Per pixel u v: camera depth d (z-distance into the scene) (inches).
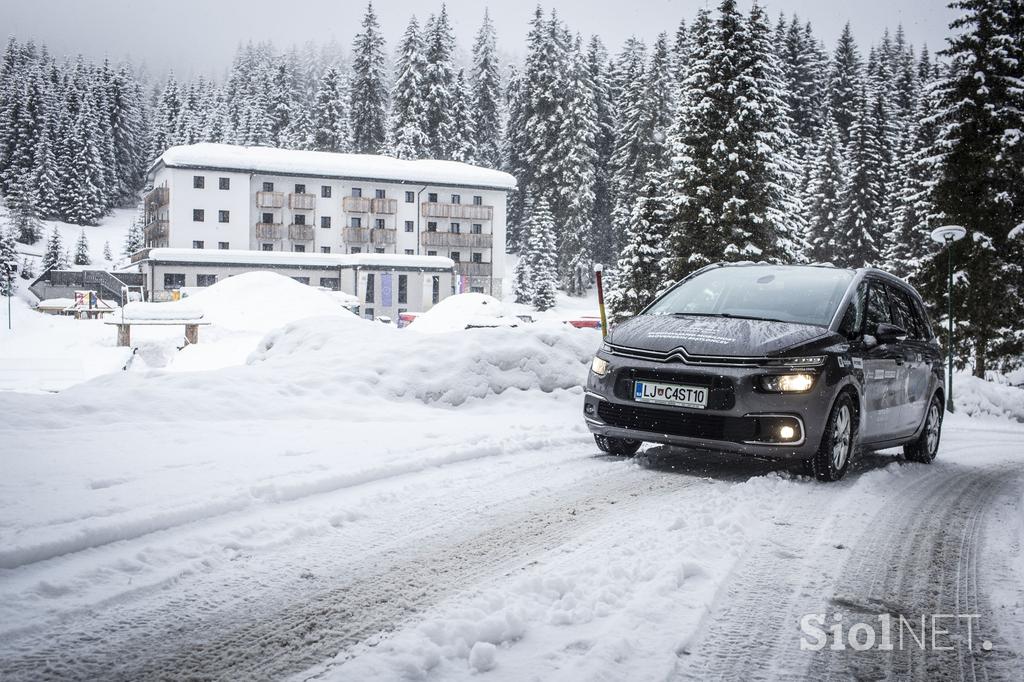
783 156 1294.3
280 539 139.6
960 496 212.5
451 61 3129.9
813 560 140.3
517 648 95.8
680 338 215.9
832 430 207.0
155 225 2354.8
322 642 97.7
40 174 3673.7
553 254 2529.5
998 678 95.5
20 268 2903.5
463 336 353.7
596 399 227.0
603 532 149.9
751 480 203.8
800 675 93.6
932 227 1053.8
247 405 276.5
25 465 178.9
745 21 1242.0
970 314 1009.5
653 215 1348.4
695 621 106.2
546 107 2982.3
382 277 2187.5
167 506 148.6
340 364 333.1
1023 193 1008.9
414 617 105.7
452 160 3043.8
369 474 191.5
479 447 232.4
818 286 241.3
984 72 1028.5
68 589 110.6
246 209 2313.0
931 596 125.4
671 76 2738.7
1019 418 649.0
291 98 4165.8
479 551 136.7
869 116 2021.4
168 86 4498.0
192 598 111.6
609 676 87.9
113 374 307.3
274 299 1125.7
